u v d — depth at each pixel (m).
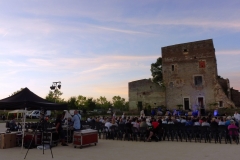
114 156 9.60
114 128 15.56
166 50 44.72
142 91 44.44
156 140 14.49
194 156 9.45
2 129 22.78
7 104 10.79
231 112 35.97
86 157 9.43
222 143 13.31
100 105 113.75
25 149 11.42
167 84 43.44
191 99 41.25
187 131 14.33
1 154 10.13
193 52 42.38
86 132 12.15
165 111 39.12
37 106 11.12
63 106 12.88
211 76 40.50
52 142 12.44
